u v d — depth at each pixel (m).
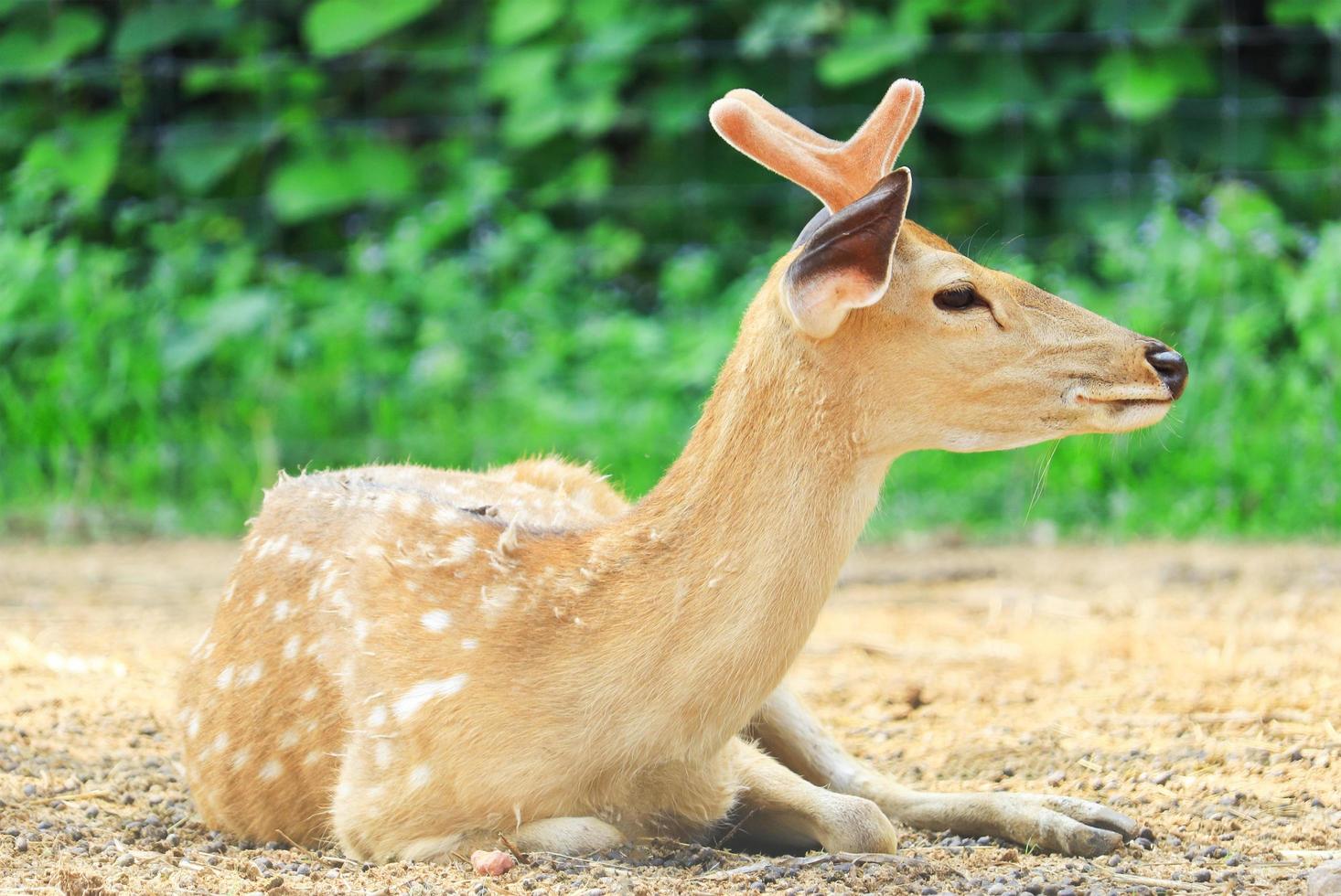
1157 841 6.46
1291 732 8.05
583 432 16.23
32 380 16.58
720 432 5.73
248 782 6.66
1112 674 9.45
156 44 18.89
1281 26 18.70
